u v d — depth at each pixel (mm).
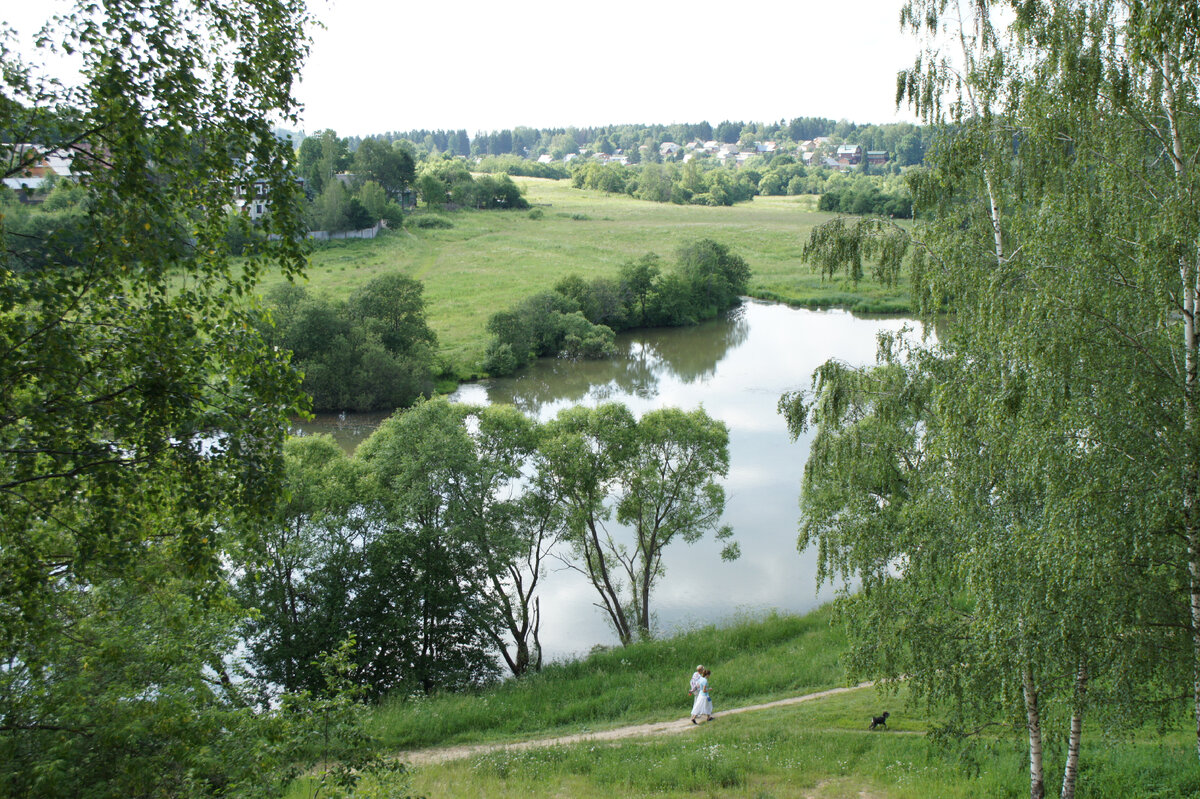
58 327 8461
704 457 31109
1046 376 10492
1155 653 10852
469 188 175500
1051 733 13148
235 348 9750
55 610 9945
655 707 22781
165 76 8750
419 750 20453
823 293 106938
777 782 16094
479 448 30234
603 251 127125
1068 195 11547
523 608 29609
